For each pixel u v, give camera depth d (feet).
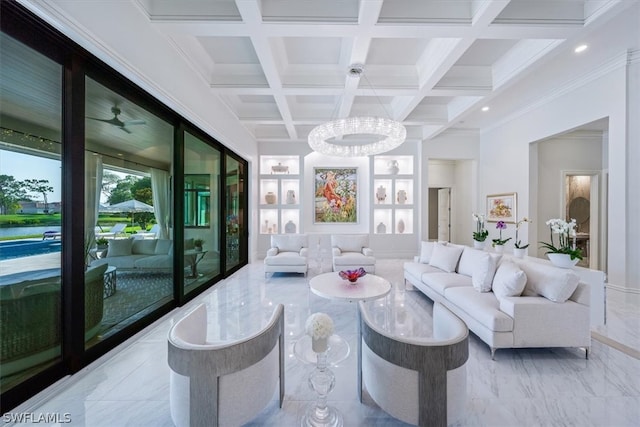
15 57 5.39
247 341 4.78
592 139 18.62
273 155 22.56
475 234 13.01
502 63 12.29
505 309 7.72
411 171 23.31
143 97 8.95
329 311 11.09
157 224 9.96
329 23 8.35
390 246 22.75
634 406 5.71
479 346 8.27
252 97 16.34
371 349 5.27
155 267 9.93
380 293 8.81
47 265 6.04
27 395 5.63
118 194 8.14
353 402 5.92
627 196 12.01
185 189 11.55
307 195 23.36
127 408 5.68
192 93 11.06
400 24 8.39
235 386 4.65
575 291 7.69
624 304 11.41
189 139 11.90
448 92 13.04
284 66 12.26
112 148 7.87
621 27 9.97
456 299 9.30
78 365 6.63
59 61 6.17
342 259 16.30
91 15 6.23
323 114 17.21
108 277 7.82
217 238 15.33
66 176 6.38
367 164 23.40
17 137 5.47
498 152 20.18
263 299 12.44
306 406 5.79
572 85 14.24
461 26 8.45
